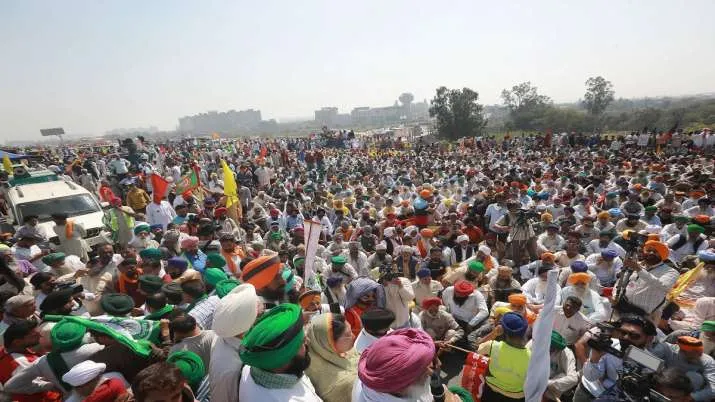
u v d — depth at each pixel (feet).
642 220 31.35
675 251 25.71
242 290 9.10
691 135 94.43
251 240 31.19
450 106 194.18
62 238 26.91
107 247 19.35
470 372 12.37
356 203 47.37
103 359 9.46
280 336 6.96
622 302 18.06
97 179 68.80
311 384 8.23
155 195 33.73
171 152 116.16
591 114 250.16
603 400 10.98
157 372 7.02
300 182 68.28
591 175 53.57
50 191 36.14
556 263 25.09
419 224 35.06
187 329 10.43
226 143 150.71
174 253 22.80
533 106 256.11
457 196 50.49
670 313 18.78
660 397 10.23
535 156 91.50
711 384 12.94
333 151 129.80
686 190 40.19
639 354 10.96
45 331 12.01
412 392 6.46
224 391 8.34
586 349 16.21
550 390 14.33
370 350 6.84
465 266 24.48
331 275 23.40
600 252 25.20
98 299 16.48
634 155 80.69
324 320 9.06
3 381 11.02
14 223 34.01
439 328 19.74
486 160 95.55
